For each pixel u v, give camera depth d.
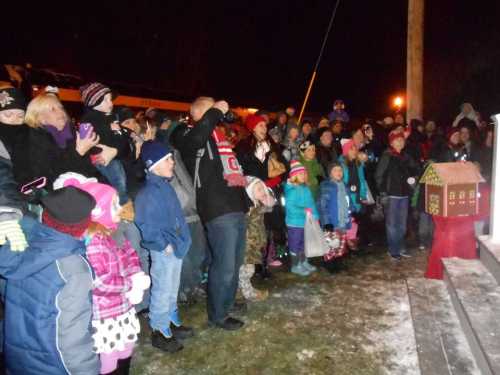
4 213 2.03
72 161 2.55
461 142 6.01
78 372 1.86
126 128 3.59
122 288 2.28
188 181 3.63
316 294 4.08
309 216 4.44
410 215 6.05
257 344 3.18
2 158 2.45
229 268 3.24
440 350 2.84
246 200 3.36
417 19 8.32
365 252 5.41
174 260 3.04
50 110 2.68
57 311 1.82
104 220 2.19
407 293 4.02
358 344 3.15
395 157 5.02
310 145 5.05
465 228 3.99
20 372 1.87
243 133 5.38
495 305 2.91
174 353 3.08
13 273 1.85
